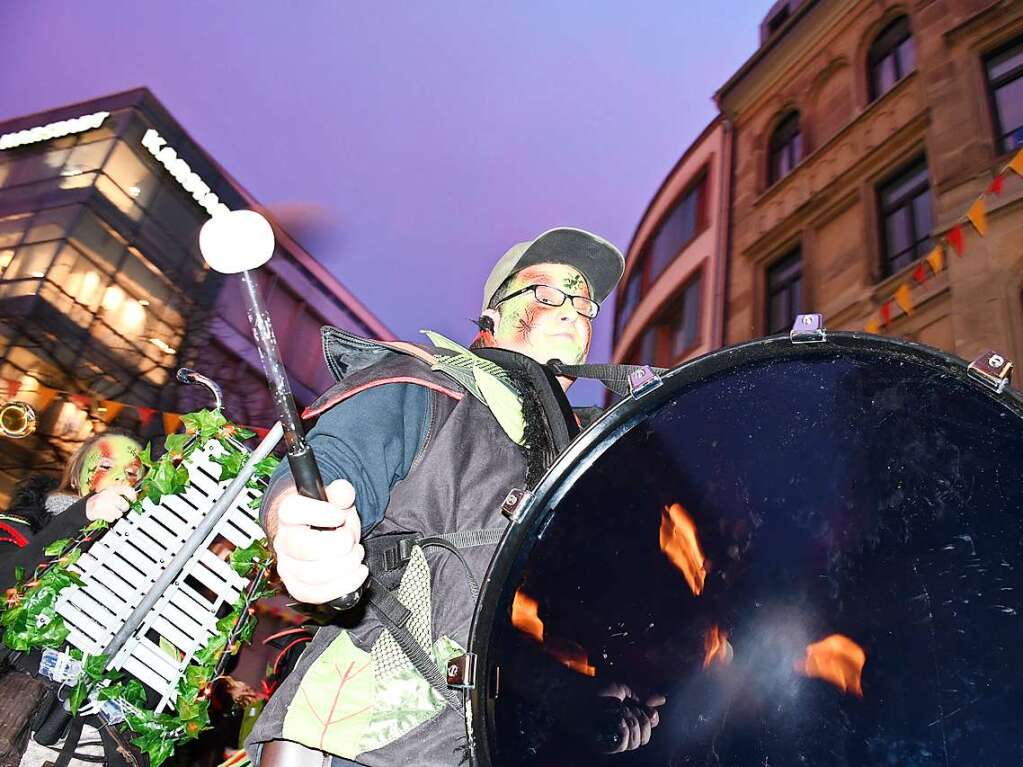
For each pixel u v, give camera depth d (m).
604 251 1.72
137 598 1.78
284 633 1.98
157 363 12.90
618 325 13.20
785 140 11.21
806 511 1.13
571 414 1.38
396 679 1.24
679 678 1.08
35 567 2.09
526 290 1.69
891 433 1.12
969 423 1.07
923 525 1.09
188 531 1.80
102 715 1.84
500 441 1.33
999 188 5.55
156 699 1.82
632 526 1.10
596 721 1.05
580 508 1.09
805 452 1.14
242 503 1.80
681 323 11.77
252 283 0.96
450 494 1.29
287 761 1.24
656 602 1.10
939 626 1.06
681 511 1.12
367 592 1.24
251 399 12.23
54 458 9.46
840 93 10.43
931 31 9.27
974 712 1.03
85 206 14.39
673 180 12.92
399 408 1.30
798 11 11.40
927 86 9.05
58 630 1.74
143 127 14.98
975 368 1.06
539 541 1.07
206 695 1.79
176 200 14.73
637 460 1.11
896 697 1.06
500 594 1.04
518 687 1.04
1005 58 8.53
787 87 11.33
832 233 9.85
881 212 9.30
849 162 9.86
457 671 1.03
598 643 1.07
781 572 1.12
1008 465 1.05
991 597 1.04
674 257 12.36
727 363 1.13
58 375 12.84
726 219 11.48
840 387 1.13
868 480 1.12
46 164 14.95
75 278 13.79
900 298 7.04
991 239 6.91
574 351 1.67
